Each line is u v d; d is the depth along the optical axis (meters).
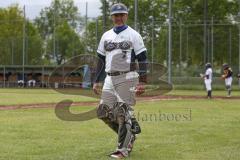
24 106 41.03
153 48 90.38
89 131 23.30
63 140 20.39
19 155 16.80
